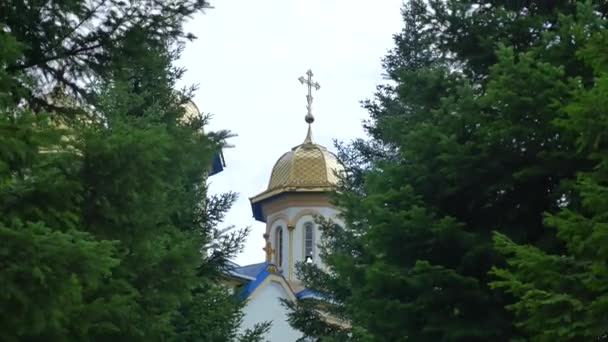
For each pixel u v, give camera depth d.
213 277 31.94
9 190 11.98
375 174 19.17
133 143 13.32
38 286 10.88
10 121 11.66
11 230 10.63
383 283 17.14
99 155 13.27
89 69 15.67
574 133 16.22
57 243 10.91
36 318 11.04
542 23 19.39
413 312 17.05
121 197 13.56
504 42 19.64
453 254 17.48
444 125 18.02
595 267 12.68
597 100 12.70
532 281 13.82
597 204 12.76
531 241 17.83
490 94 16.80
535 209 17.84
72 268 11.05
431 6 20.09
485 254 17.06
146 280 15.20
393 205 18.06
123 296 12.92
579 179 14.03
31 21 14.75
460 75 19.89
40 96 15.53
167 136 13.73
